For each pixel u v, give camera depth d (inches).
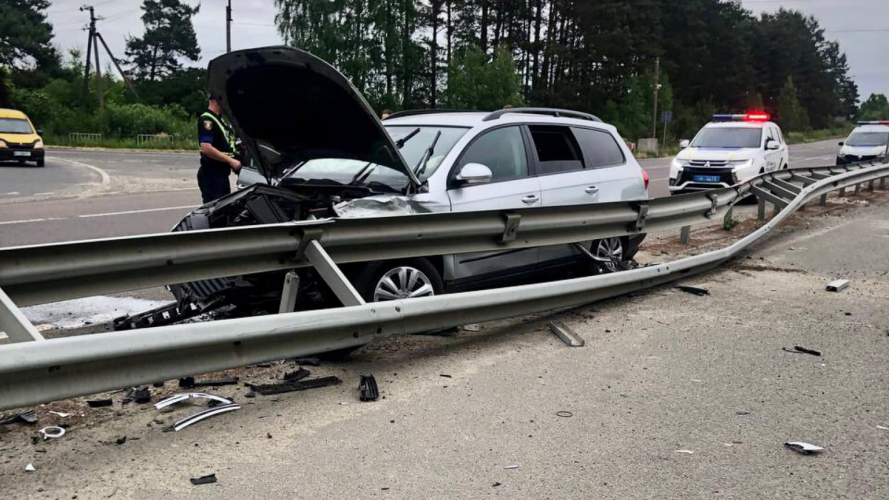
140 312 251.9
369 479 137.1
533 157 270.7
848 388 191.0
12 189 696.4
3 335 222.8
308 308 222.7
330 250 198.5
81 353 136.2
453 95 1998.0
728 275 334.0
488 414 169.5
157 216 510.0
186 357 154.9
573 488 135.6
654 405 177.3
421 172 239.9
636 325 248.5
